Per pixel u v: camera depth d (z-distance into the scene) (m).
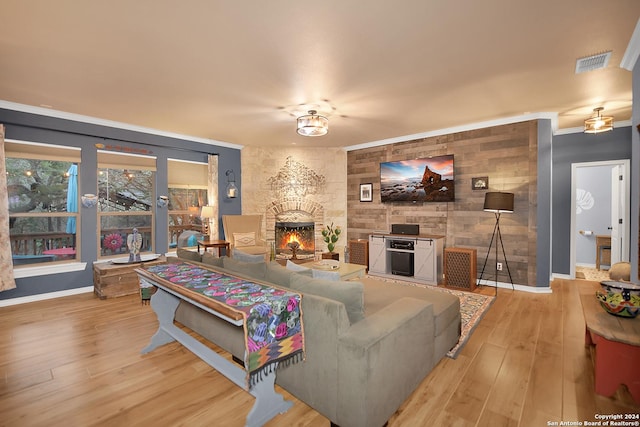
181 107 3.80
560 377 2.17
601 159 4.81
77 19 2.01
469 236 4.86
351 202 6.35
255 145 6.20
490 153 4.63
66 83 3.07
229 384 2.13
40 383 2.12
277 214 6.31
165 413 1.83
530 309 3.60
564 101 3.68
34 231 4.07
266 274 2.27
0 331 2.98
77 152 4.26
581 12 1.96
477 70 2.81
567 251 5.12
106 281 4.00
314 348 1.74
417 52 2.48
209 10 1.93
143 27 2.12
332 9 1.93
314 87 3.19
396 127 4.86
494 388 2.04
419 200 5.29
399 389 1.77
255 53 2.49
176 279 2.21
